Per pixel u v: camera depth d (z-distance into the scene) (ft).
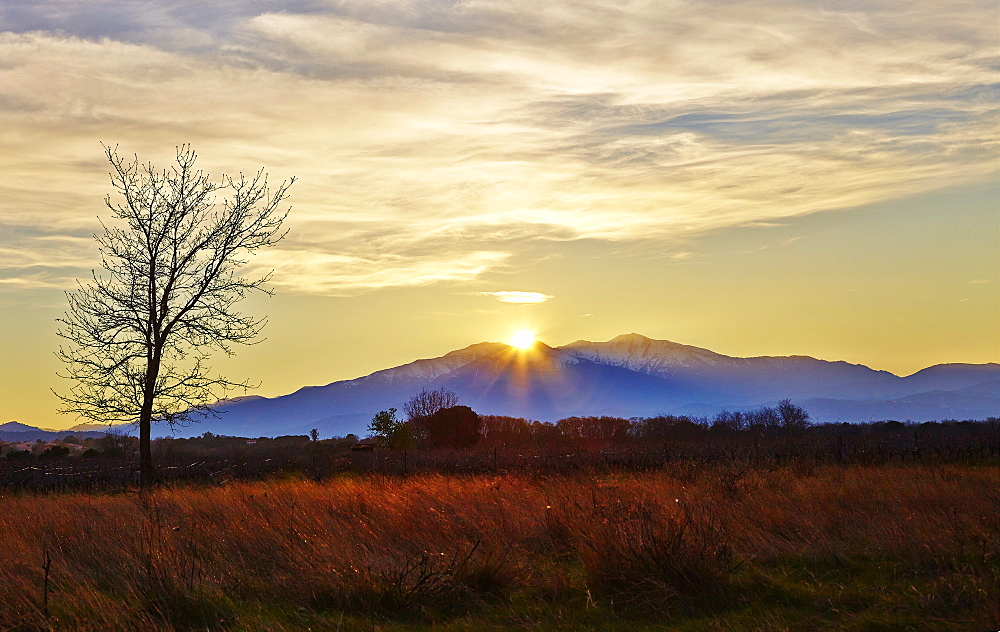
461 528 36.60
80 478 85.87
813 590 26.03
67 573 29.60
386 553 31.76
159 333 67.31
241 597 27.50
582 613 25.11
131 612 24.82
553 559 32.07
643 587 26.48
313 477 79.51
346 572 28.48
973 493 41.42
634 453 103.96
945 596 24.16
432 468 87.71
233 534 36.22
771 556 30.63
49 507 49.52
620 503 37.88
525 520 36.96
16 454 139.33
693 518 33.35
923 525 32.63
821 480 52.42
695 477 54.34
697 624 23.49
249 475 87.51
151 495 55.06
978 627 21.31
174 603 26.16
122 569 30.35
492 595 27.20
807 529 34.04
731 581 27.27
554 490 47.29
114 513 45.39
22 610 25.46
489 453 135.95
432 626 24.35
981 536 30.50
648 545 27.99
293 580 28.63
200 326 68.03
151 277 66.80
